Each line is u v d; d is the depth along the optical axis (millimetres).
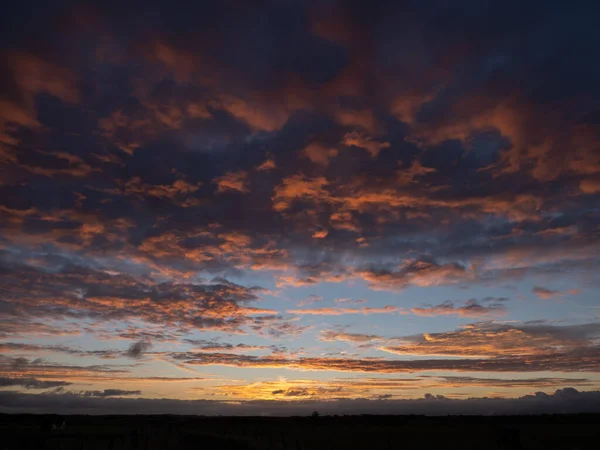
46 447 42562
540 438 49125
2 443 43500
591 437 50906
